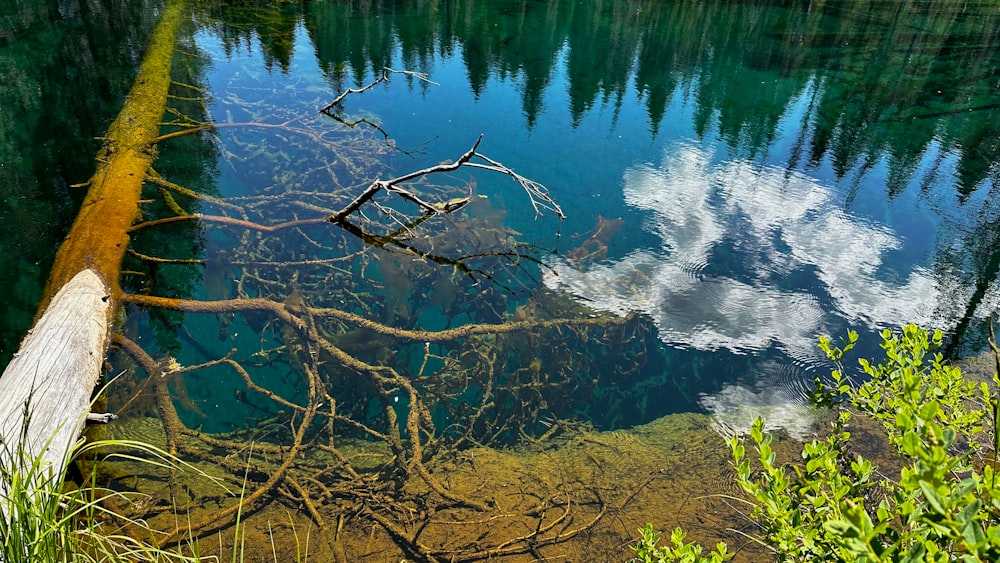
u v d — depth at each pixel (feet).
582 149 28.30
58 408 10.84
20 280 16.21
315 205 21.80
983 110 36.01
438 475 12.94
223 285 17.51
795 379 15.97
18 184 20.25
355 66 37.04
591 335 17.62
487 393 15.10
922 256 20.98
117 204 18.12
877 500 9.26
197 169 22.98
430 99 33.37
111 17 38.22
